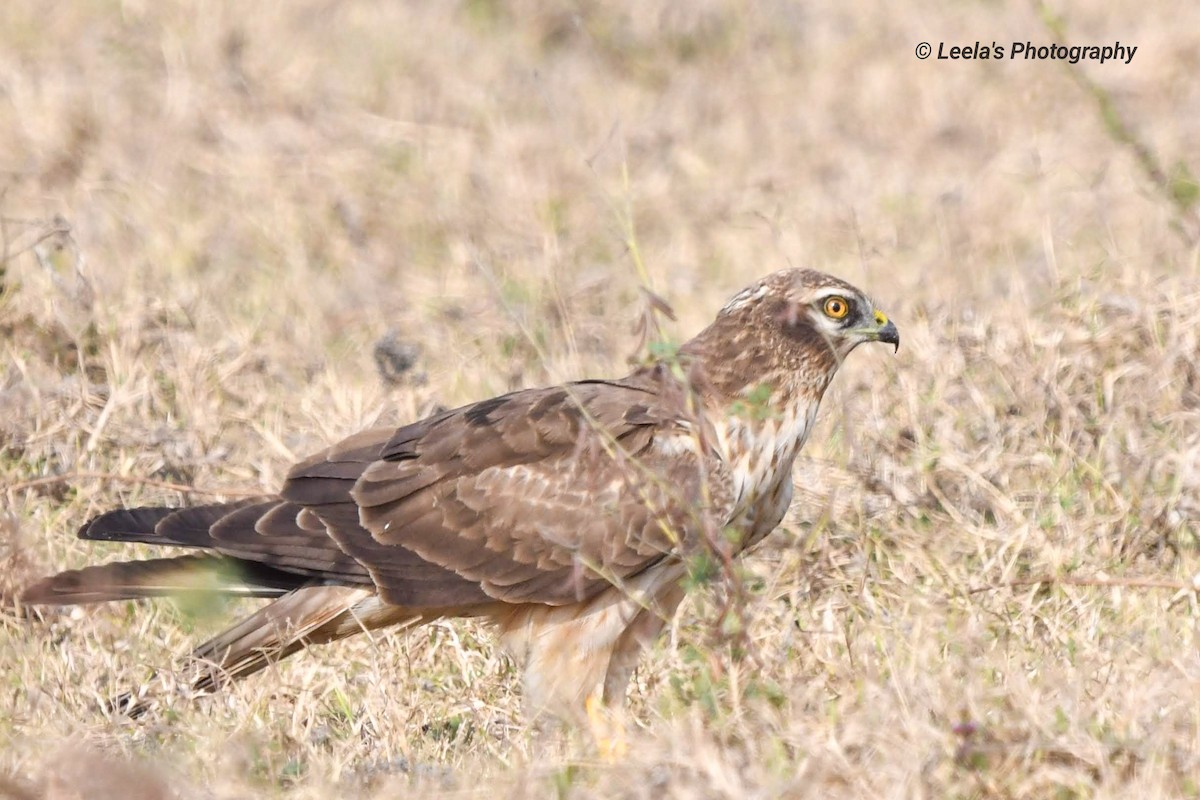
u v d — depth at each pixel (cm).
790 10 4206
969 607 1909
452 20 4209
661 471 1827
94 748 1692
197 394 2400
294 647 1875
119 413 2333
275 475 2280
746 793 1513
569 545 1812
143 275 2838
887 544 2117
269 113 3575
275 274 3039
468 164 3381
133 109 3544
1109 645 1809
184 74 3622
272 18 3931
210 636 1970
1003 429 2269
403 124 3575
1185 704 1611
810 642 1839
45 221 2853
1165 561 2086
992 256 3000
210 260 3059
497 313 2789
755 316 1905
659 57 4112
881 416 2277
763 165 3556
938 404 2280
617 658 1869
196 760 1669
